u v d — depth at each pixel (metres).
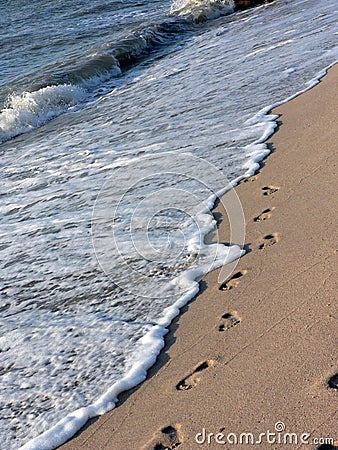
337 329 2.82
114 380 2.98
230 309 3.27
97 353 3.22
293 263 3.48
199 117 6.76
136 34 13.77
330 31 9.34
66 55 14.02
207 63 9.84
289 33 10.23
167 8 18.97
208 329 3.16
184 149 5.81
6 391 3.09
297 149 5.05
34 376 3.16
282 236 3.81
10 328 3.63
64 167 6.34
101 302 3.70
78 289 3.90
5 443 2.76
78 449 2.63
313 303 3.07
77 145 7.08
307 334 2.86
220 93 7.53
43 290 3.98
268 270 3.50
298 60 8.04
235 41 11.27
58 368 3.18
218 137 5.89
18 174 6.49
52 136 7.95
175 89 8.62
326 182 4.31
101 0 22.94
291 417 2.43
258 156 5.14
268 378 2.67
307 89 6.62
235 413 2.54
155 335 3.24
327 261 3.38
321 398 2.46
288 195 4.30
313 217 3.90
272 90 7.00
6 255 4.56
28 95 9.64
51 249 4.51
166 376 2.91
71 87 10.02
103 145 6.77
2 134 8.55
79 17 19.91
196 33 14.20
